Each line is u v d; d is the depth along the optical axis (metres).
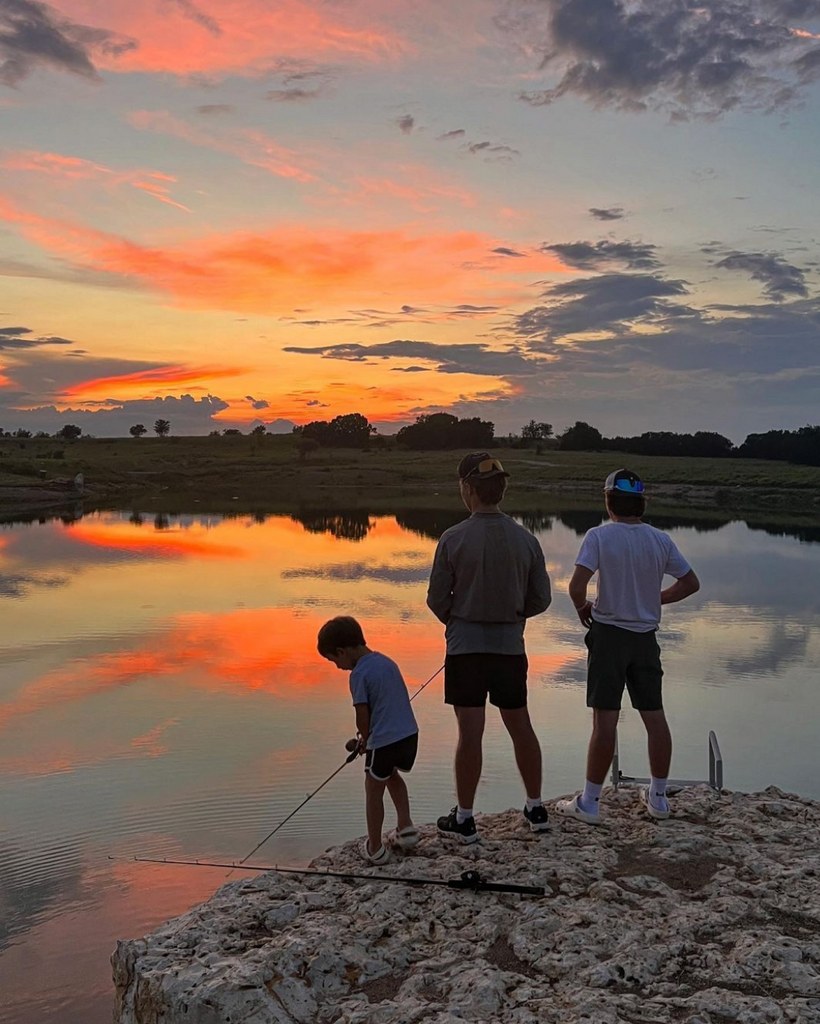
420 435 176.38
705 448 150.12
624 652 5.41
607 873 4.89
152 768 11.88
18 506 73.56
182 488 110.06
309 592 27.50
